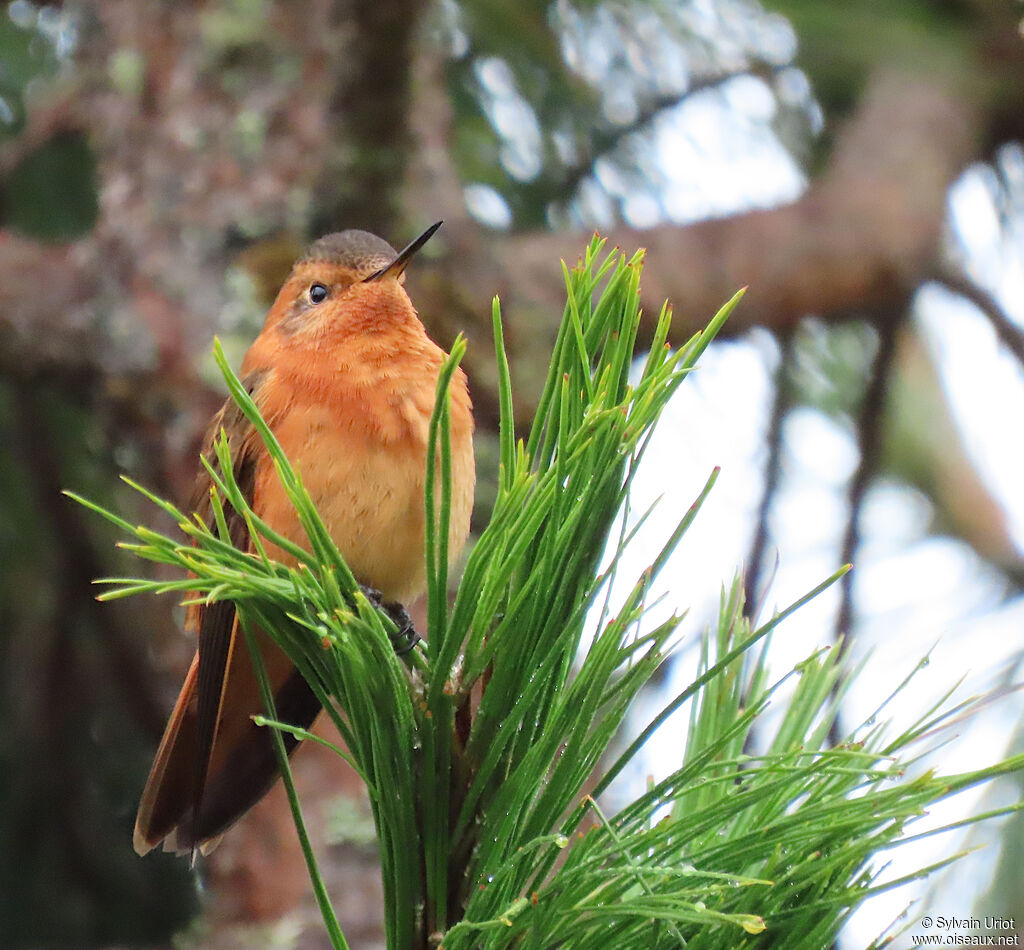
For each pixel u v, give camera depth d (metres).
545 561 3.28
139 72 8.25
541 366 8.24
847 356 9.92
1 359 7.70
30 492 8.32
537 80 9.05
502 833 3.32
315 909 6.87
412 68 7.98
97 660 8.30
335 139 8.07
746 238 8.98
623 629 3.27
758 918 2.87
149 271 7.92
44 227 9.02
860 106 9.80
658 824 3.22
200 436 7.72
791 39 9.27
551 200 9.31
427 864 3.33
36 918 7.86
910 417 10.29
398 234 8.19
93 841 8.01
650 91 9.23
